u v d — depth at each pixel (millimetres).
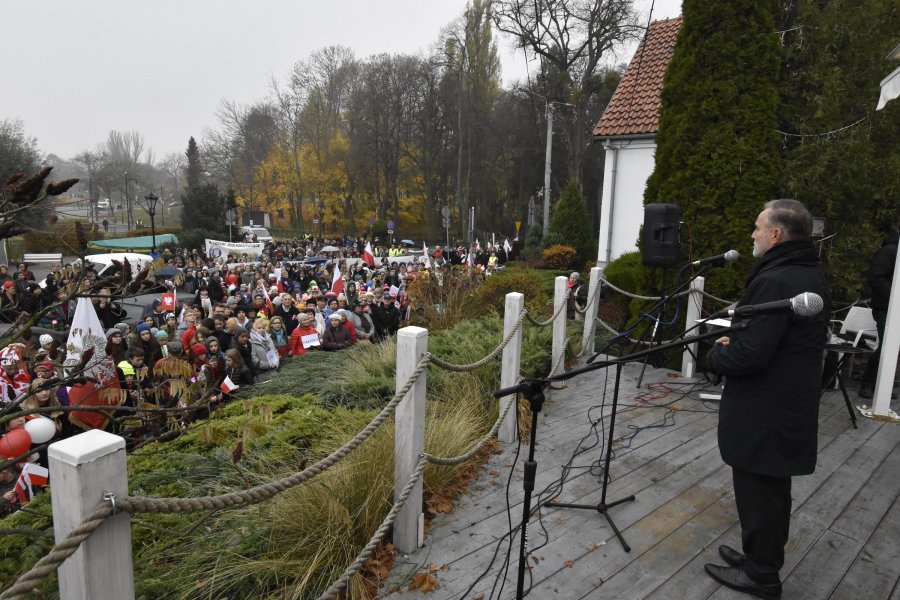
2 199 2156
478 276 11320
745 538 2619
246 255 25594
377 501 3064
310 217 57281
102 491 1339
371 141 46344
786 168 6379
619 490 3676
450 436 3877
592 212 43031
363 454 3270
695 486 3740
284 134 52750
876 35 6445
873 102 6426
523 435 4527
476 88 40219
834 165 6176
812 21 6398
